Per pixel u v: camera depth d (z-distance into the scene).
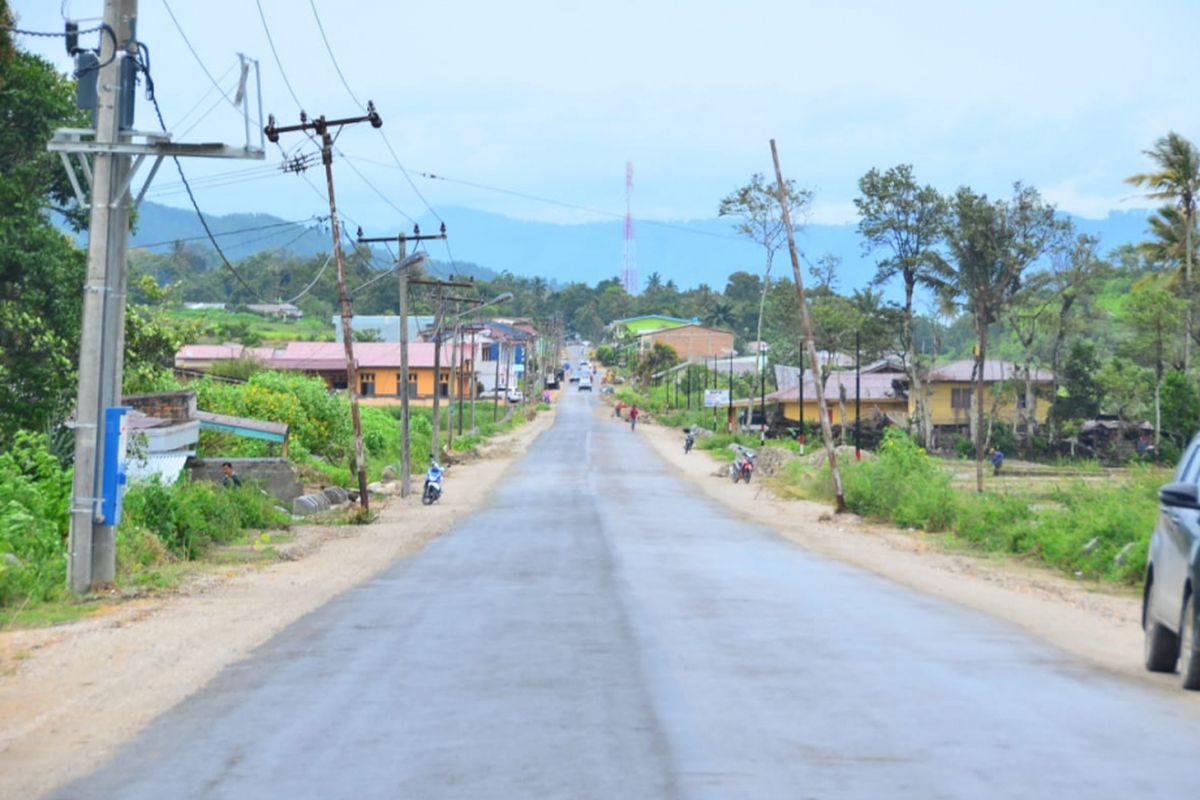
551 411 175.88
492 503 53.38
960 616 18.81
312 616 18.86
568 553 30.58
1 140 36.94
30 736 10.64
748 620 17.69
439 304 83.44
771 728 10.30
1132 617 20.20
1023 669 13.48
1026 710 11.09
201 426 50.62
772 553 31.23
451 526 41.50
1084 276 106.19
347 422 71.19
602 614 18.41
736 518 45.44
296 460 60.16
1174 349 103.12
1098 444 106.31
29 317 36.16
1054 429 107.81
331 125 45.66
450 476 74.81
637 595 21.12
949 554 33.91
